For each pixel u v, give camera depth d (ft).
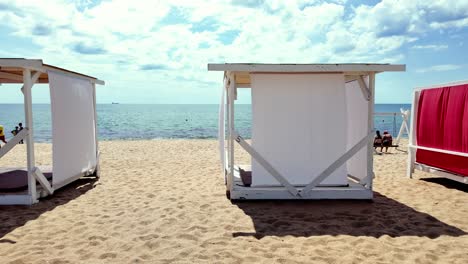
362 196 19.15
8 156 39.55
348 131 23.57
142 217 16.70
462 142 21.29
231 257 12.12
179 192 21.71
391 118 161.17
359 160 21.57
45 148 47.09
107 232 14.71
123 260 12.02
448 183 24.40
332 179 19.44
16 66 17.57
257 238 13.92
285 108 19.12
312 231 14.71
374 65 17.56
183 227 15.25
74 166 22.70
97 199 20.20
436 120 23.80
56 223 15.92
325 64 17.60
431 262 11.73
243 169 25.71
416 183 24.45
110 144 52.11
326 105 19.12
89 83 25.70
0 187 19.93
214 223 15.74
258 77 18.98
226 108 25.52
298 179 19.35
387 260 11.87
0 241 13.78
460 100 21.53
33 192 19.16
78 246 13.26
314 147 19.25
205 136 85.30
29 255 12.38
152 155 39.52
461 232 14.61
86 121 24.91
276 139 19.19
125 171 29.27
